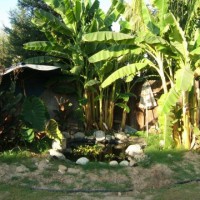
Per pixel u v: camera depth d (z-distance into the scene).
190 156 9.49
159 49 9.66
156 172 7.98
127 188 7.40
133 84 13.72
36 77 12.93
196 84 10.16
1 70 10.12
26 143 9.62
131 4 10.57
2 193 6.73
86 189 7.27
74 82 13.49
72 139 12.19
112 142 12.39
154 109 14.05
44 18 11.87
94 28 12.45
